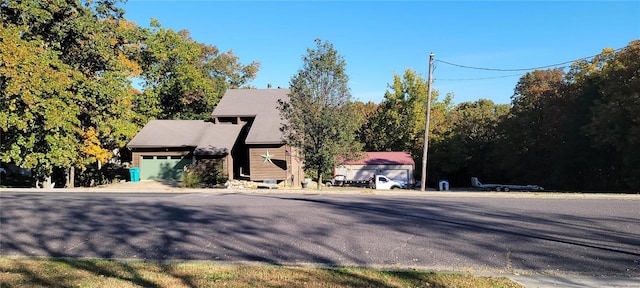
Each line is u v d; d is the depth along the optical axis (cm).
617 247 785
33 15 2497
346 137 2150
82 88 2719
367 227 986
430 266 663
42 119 2500
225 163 3083
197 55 4156
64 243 829
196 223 1041
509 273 622
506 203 1511
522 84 4891
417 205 1429
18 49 2281
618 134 2906
